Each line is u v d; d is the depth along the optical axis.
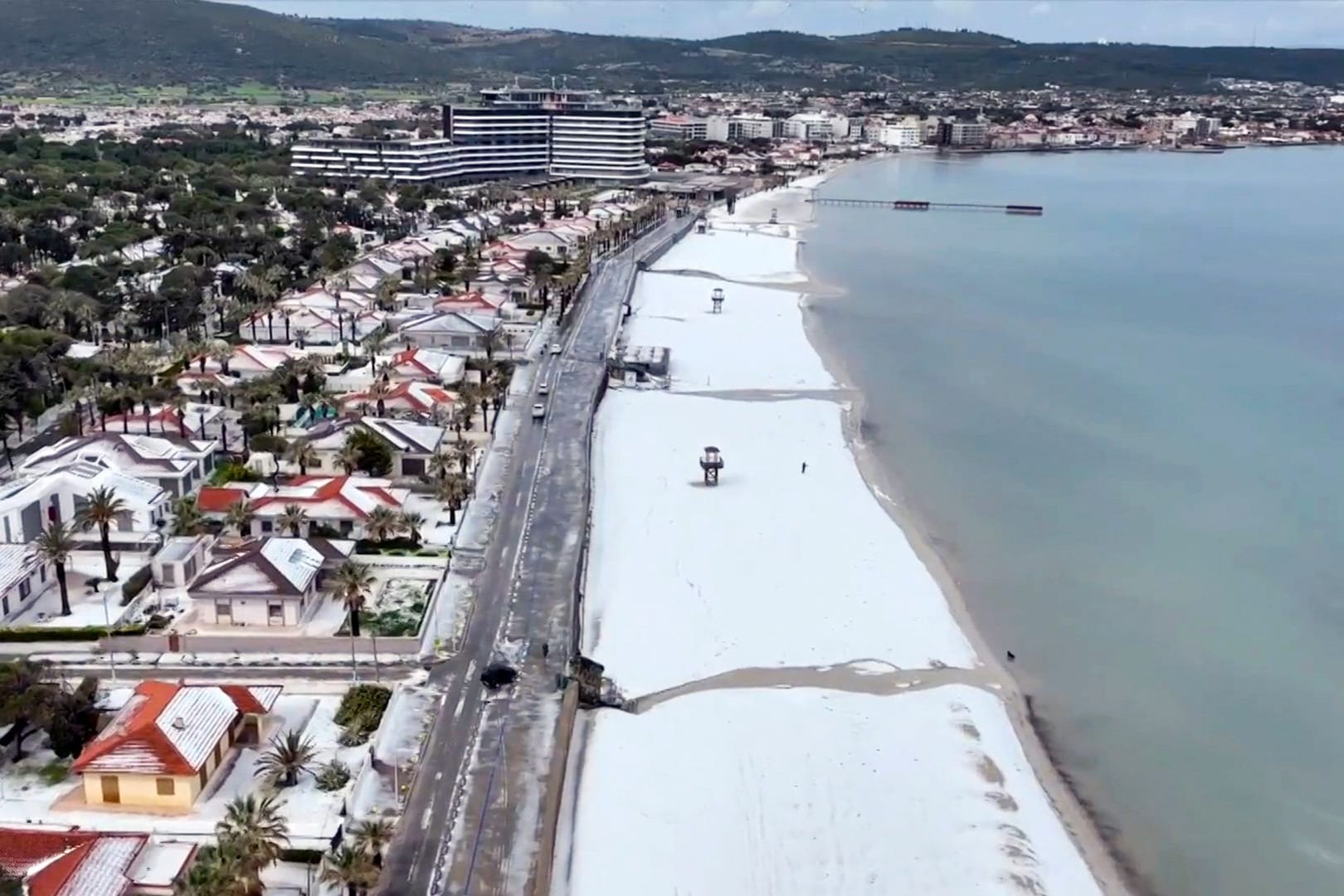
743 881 71.31
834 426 163.00
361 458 131.88
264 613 97.75
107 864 63.88
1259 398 180.25
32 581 101.19
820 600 109.06
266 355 174.25
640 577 113.38
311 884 66.81
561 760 80.50
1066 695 94.50
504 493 131.25
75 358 165.00
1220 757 87.06
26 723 80.31
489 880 68.12
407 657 93.88
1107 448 155.50
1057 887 71.94
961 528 127.56
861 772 82.62
